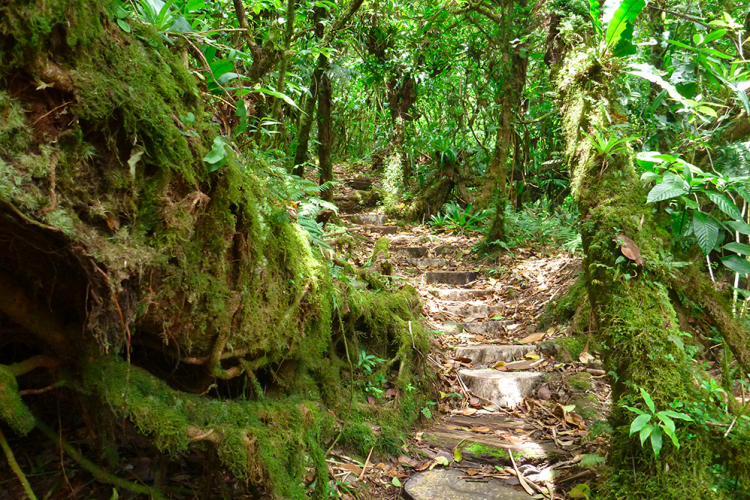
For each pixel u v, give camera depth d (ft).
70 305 5.08
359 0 17.90
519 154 26.03
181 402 5.90
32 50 3.74
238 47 11.80
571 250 18.15
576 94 10.16
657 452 6.53
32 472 6.42
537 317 15.69
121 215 4.54
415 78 28.84
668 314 7.86
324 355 9.93
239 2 10.90
